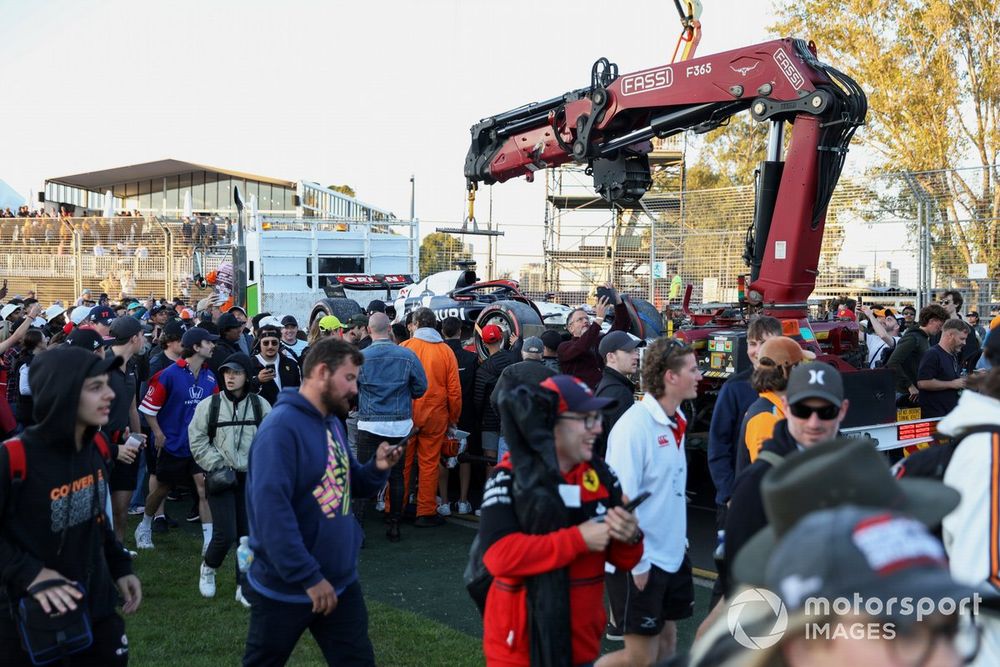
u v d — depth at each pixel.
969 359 9.41
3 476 3.26
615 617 4.31
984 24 25.22
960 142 25.95
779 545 1.35
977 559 2.66
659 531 4.24
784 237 8.16
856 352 9.25
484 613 3.14
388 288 18.83
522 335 10.07
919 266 15.93
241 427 6.21
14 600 3.28
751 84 8.34
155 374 7.61
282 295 19.78
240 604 6.34
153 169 42.25
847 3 26.97
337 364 3.88
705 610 6.17
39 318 14.24
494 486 3.05
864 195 16.97
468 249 23.78
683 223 20.08
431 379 8.41
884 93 26.09
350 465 4.21
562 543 2.88
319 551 3.85
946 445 3.12
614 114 9.59
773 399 4.32
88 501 3.46
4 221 29.52
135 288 27.86
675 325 10.48
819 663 1.32
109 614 3.57
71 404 3.29
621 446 4.20
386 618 6.04
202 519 7.35
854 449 1.46
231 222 25.44
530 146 10.83
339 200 31.00
